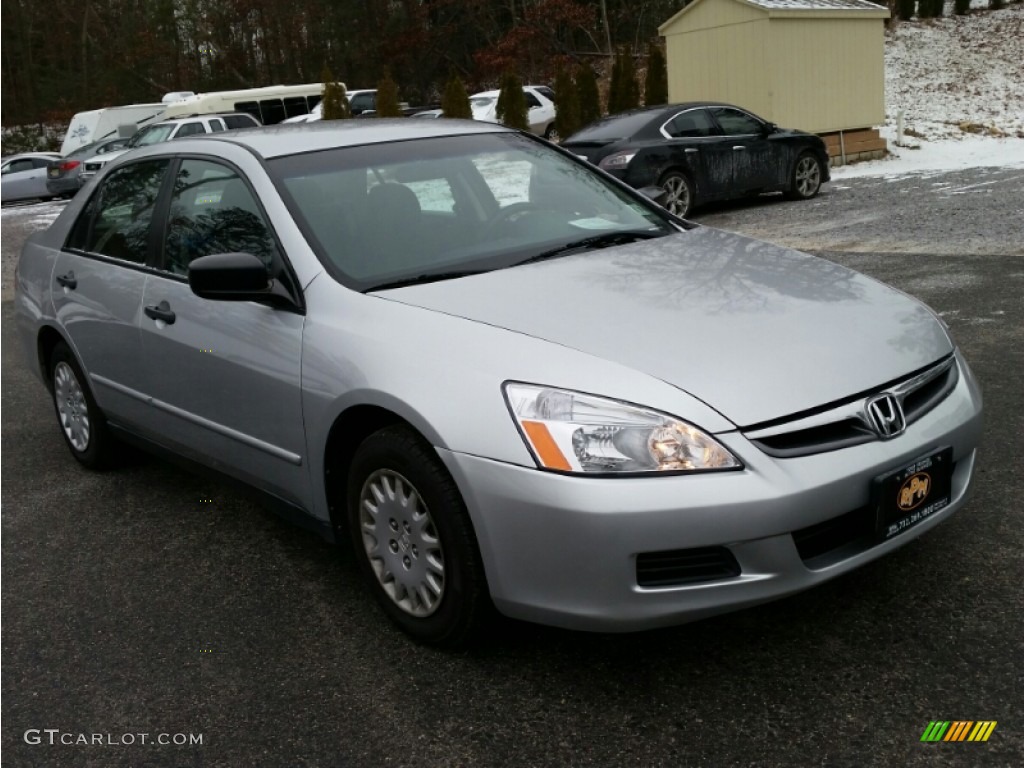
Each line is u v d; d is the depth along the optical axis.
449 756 2.54
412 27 43.59
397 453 2.89
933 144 19.72
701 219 13.37
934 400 2.89
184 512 4.43
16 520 4.51
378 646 3.11
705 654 2.87
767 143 13.73
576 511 2.49
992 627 2.85
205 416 3.80
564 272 3.29
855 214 11.97
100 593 3.69
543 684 2.80
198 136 4.24
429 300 3.09
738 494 2.46
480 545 2.70
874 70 18.12
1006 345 5.63
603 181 4.24
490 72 38.41
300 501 3.45
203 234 3.82
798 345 2.78
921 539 3.42
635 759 2.45
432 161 3.88
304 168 3.68
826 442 2.61
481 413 2.66
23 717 2.92
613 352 2.71
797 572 2.55
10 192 26.00
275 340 3.33
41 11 51.75
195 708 2.88
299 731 2.71
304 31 50.28
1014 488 3.77
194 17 51.50
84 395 4.81
